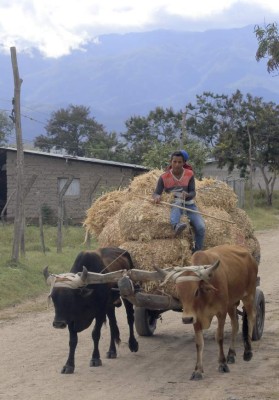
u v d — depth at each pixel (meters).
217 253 9.59
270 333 12.04
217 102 64.81
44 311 14.23
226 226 11.16
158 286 9.93
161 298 9.84
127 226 10.62
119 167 37.16
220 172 62.22
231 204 12.05
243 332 10.28
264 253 24.62
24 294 15.64
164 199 10.71
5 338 11.76
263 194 60.47
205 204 11.56
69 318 9.16
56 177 36.16
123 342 11.48
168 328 12.60
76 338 9.55
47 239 25.28
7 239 25.11
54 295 9.17
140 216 10.45
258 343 11.25
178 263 10.31
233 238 11.18
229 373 9.34
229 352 9.97
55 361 10.11
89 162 36.44
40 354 10.57
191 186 10.73
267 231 33.50
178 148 37.78
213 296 8.85
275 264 21.66
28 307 14.62
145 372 9.48
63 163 36.16
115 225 11.29
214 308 8.95
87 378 9.15
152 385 8.79
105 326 12.09
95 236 12.20
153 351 10.80
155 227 10.43
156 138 63.94
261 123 54.25
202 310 8.75
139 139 66.12
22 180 18.52
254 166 56.81
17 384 8.87
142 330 11.69
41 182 35.97
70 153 74.38
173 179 10.71
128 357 10.39
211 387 8.66
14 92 18.64
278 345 11.10
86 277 9.21
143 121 66.44
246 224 12.31
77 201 36.38
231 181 45.78
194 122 64.94
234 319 9.98
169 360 10.20
